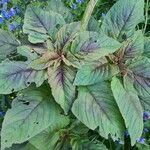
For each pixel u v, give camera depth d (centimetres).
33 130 41
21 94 43
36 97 43
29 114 41
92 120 41
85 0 67
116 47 41
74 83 41
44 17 44
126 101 41
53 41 44
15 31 59
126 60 44
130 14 46
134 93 42
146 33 65
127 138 56
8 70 41
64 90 41
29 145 47
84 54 41
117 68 42
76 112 41
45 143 46
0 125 54
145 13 69
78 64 41
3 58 45
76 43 42
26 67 42
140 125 41
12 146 47
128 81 42
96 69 42
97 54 41
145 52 45
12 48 45
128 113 41
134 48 44
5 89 40
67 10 49
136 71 43
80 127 48
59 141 47
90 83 41
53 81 41
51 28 44
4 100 56
